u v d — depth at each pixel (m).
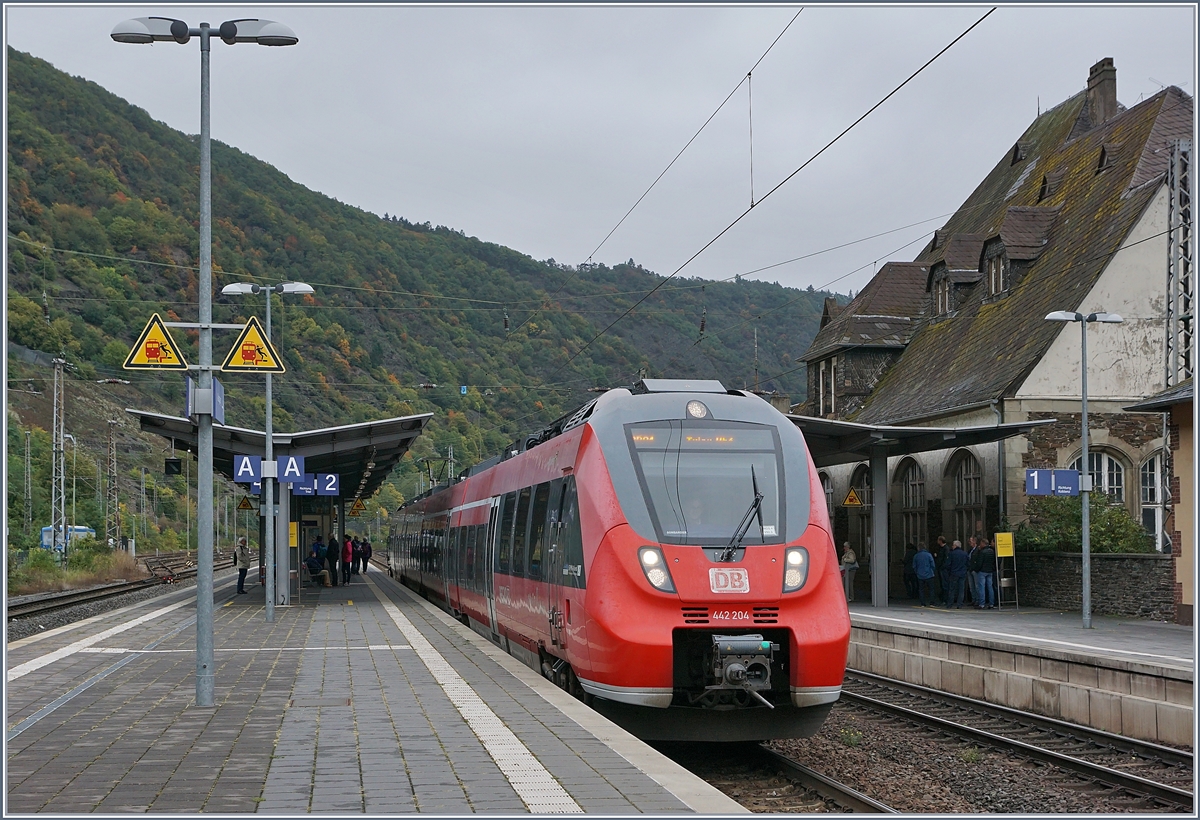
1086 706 14.83
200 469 12.16
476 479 23.73
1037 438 30.66
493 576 19.22
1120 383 31.03
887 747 13.42
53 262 84.25
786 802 10.30
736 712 11.71
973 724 15.03
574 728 10.38
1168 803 10.41
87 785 8.15
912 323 43.38
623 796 7.68
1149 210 31.22
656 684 11.40
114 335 83.75
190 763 8.90
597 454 12.73
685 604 11.54
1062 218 36.47
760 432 12.88
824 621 11.71
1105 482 31.06
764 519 12.11
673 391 13.57
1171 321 25.17
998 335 34.84
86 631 22.30
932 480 34.50
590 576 12.07
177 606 30.70
